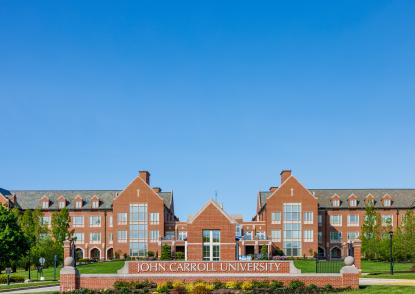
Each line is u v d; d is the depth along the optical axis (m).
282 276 46.31
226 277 46.47
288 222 110.88
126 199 114.56
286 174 113.75
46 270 82.88
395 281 51.81
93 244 118.06
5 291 48.28
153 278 46.31
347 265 46.12
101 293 43.41
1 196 114.69
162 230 113.19
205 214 59.34
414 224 88.00
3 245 75.50
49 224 118.62
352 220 116.62
